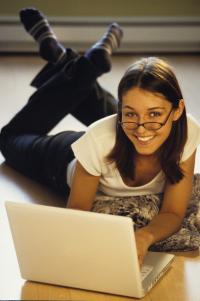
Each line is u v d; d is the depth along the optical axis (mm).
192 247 2553
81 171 2453
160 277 2383
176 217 2441
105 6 5441
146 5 5473
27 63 5297
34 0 5375
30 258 2320
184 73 5090
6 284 2357
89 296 2260
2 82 4809
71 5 5402
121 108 2295
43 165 3068
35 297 2264
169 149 2387
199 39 5586
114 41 3402
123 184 2506
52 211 2209
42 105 3293
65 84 3260
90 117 3361
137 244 2299
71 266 2268
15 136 3336
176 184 2438
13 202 2271
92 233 2176
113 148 2396
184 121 2357
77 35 5461
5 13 5418
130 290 2232
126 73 2275
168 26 5520
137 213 2482
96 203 2531
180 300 2252
